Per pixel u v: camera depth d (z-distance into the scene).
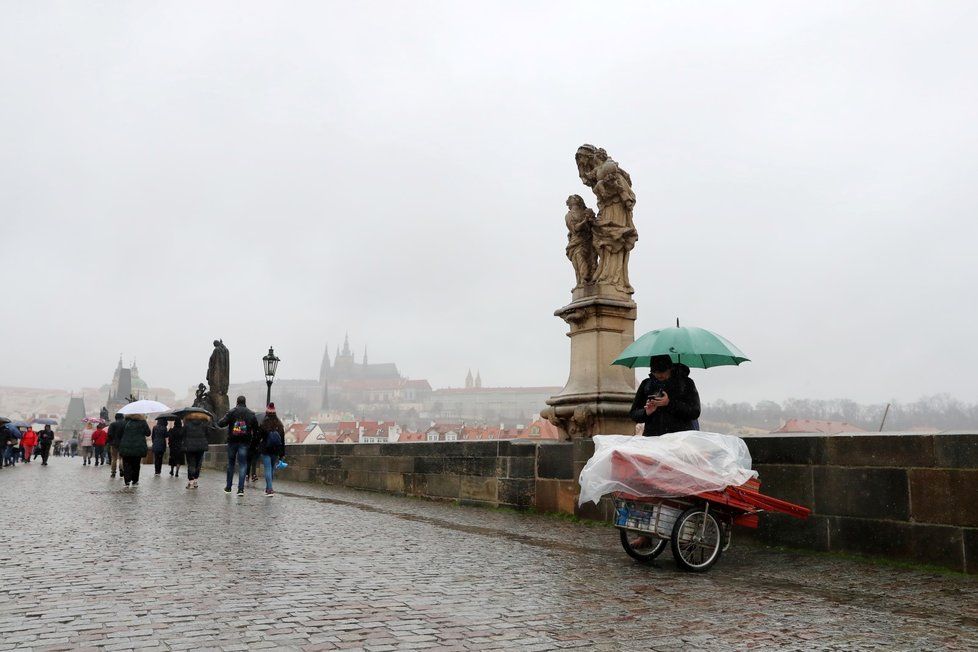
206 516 12.13
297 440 180.62
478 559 8.01
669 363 8.63
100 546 8.54
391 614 5.42
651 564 7.86
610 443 7.91
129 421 19.23
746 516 8.05
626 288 12.95
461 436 186.38
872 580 7.00
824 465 8.55
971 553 7.28
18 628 4.90
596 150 13.30
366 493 18.19
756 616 5.55
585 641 4.82
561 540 9.60
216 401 43.06
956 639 4.98
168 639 4.66
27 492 17.33
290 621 5.16
